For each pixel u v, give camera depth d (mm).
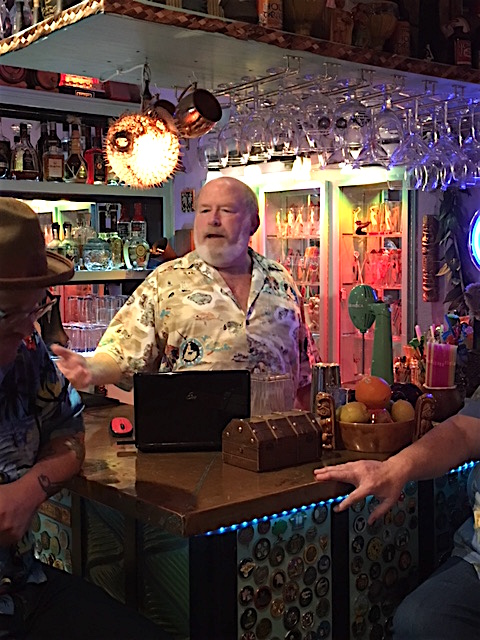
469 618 1938
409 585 2322
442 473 2125
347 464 2008
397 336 4559
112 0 2205
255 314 2688
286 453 2066
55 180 3939
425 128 3783
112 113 4129
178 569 1931
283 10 2627
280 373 2713
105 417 2678
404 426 2211
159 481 1947
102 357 2607
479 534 2102
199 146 3477
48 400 1844
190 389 2221
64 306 4305
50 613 1801
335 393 2293
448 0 3066
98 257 3982
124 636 1728
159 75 3129
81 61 2867
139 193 4305
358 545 2168
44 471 1764
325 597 2098
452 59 3053
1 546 1707
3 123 4102
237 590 1896
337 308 4715
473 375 2822
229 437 2098
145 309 2693
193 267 2730
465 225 4207
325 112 3023
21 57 2812
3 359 1692
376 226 4648
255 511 1821
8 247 1575
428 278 4328
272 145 3141
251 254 2865
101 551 2205
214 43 2551
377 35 2820
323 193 4629
